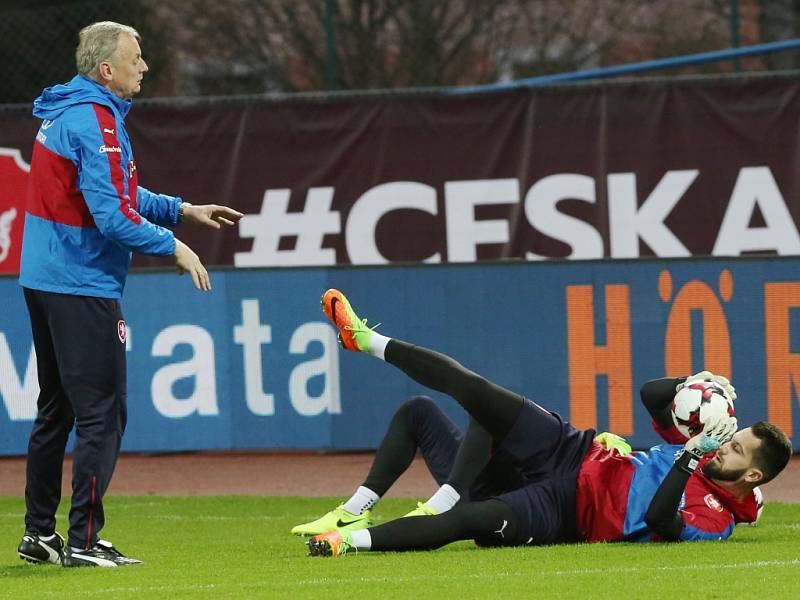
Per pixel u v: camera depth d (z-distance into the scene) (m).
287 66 49.22
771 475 18.84
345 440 31.64
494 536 18.64
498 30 49.03
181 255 18.31
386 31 47.47
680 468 18.16
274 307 31.77
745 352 30.06
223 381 31.97
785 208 37.12
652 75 50.06
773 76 37.16
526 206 38.06
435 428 20.17
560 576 16.28
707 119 37.44
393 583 16.03
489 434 19.09
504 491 19.69
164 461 34.12
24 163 39.00
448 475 20.06
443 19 47.72
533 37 49.81
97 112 18.05
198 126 39.09
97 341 18.36
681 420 17.95
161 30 49.50
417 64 47.50
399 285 31.44
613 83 37.75
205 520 25.39
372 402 31.53
